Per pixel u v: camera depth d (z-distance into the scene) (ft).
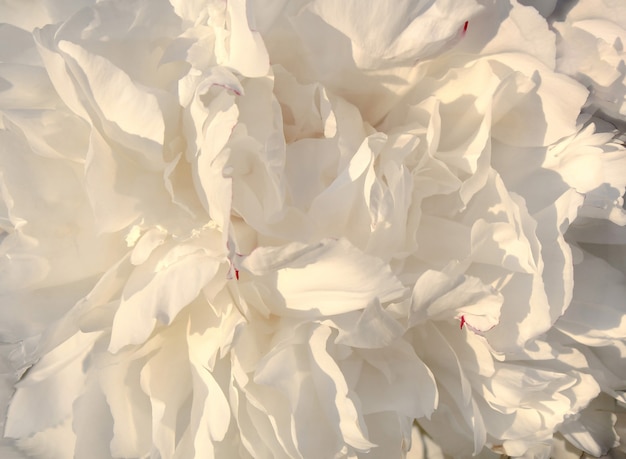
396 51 0.72
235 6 0.67
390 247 0.74
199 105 0.67
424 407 0.76
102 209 0.68
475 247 0.76
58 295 0.72
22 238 0.70
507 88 0.78
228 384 0.74
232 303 0.74
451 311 0.76
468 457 0.90
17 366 0.71
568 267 0.77
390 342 0.74
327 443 0.74
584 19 0.81
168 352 0.75
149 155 0.70
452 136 0.80
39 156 0.71
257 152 0.71
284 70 0.73
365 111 0.80
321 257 0.68
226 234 0.66
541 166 0.82
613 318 0.84
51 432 0.76
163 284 0.69
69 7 0.73
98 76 0.66
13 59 0.73
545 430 0.82
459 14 0.69
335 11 0.69
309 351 0.74
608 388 0.87
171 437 0.73
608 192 0.80
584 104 0.82
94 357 0.72
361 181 0.72
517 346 0.77
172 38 0.70
